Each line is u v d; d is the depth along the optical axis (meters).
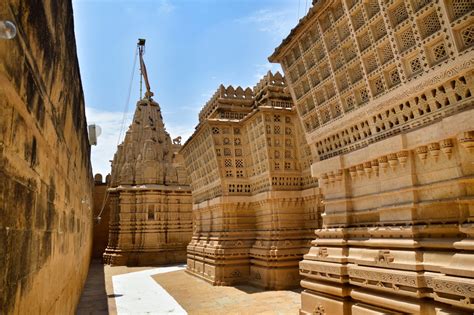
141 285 16.98
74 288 10.59
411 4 6.47
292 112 14.50
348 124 8.53
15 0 2.73
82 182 11.73
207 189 17.92
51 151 4.88
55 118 5.07
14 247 3.02
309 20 9.12
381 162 7.54
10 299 2.92
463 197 5.95
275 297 12.31
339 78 8.70
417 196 6.91
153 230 27.58
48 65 4.14
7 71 2.65
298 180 14.59
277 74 15.41
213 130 16.11
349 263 8.23
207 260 16.78
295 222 14.41
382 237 7.56
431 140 6.37
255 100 16.75
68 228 7.86
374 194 7.79
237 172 16.16
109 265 26.88
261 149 14.69
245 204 16.06
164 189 28.28
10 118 2.79
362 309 7.52
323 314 8.65
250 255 15.57
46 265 4.78
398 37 6.93
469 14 5.56
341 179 8.83
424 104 6.64
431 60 6.37
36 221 3.99
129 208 27.86
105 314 11.23
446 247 6.21
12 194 2.94
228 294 13.38
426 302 6.30
